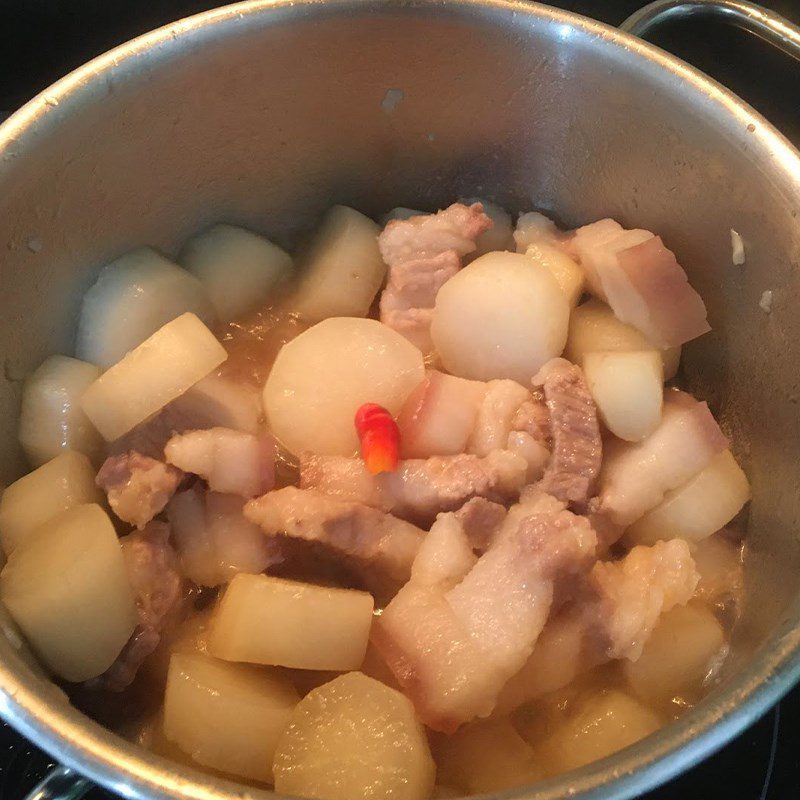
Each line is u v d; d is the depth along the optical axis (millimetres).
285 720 218
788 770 218
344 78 284
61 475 249
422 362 281
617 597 234
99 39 343
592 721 231
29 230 254
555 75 280
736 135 252
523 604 226
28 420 262
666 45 349
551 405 265
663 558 242
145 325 282
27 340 264
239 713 217
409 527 251
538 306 279
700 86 256
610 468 266
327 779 206
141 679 237
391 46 276
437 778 222
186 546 253
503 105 293
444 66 283
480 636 224
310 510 241
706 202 273
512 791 162
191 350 265
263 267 310
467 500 251
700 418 266
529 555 229
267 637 224
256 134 292
